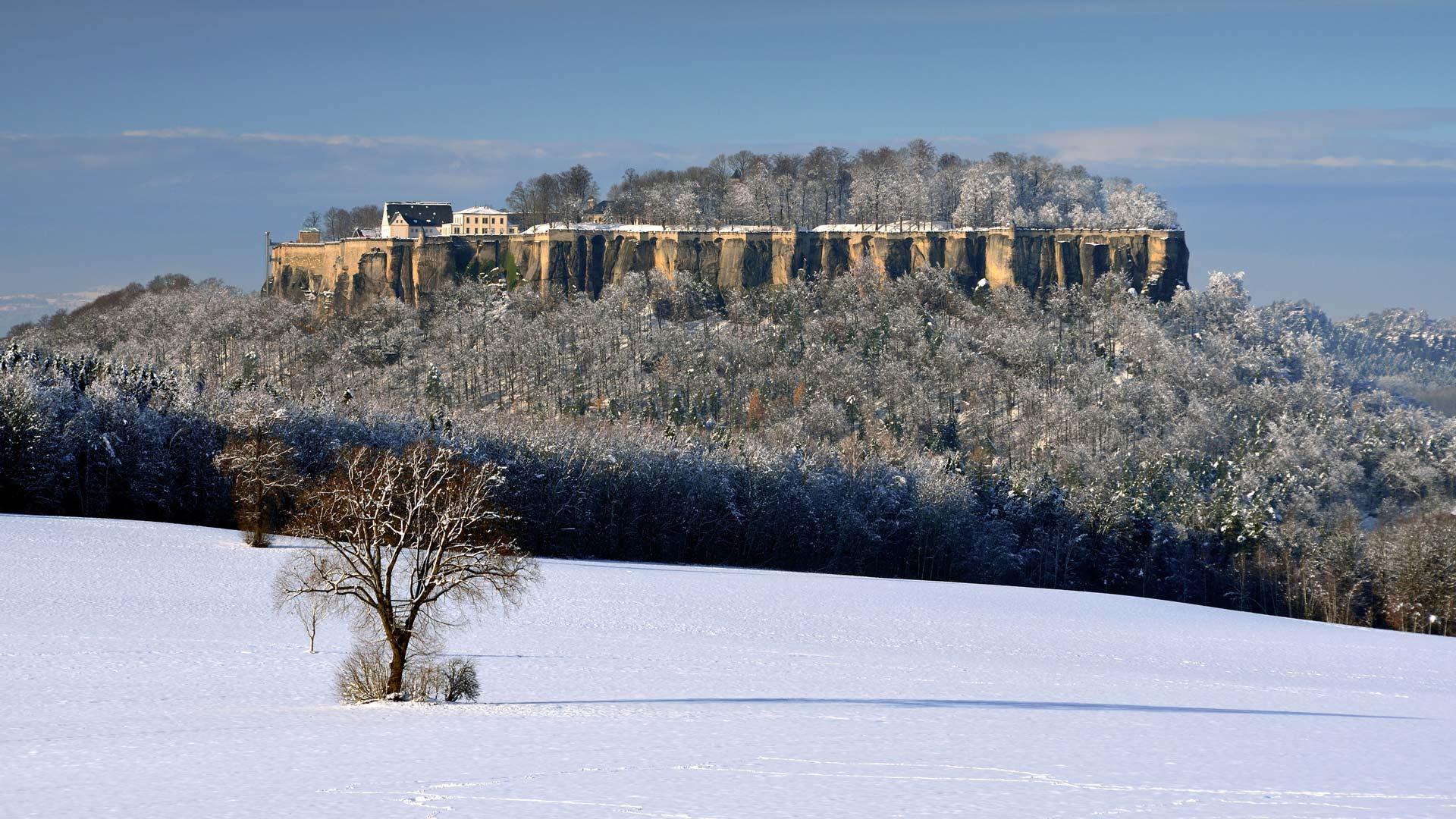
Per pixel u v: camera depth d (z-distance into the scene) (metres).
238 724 41.69
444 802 28.05
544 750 34.91
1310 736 40.31
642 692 53.12
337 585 48.53
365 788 29.73
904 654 73.12
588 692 53.38
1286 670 75.25
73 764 33.88
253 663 60.16
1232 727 42.41
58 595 79.69
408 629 48.44
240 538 108.56
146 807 28.06
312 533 50.03
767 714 44.06
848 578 122.44
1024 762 33.19
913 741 36.91
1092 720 43.34
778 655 68.62
